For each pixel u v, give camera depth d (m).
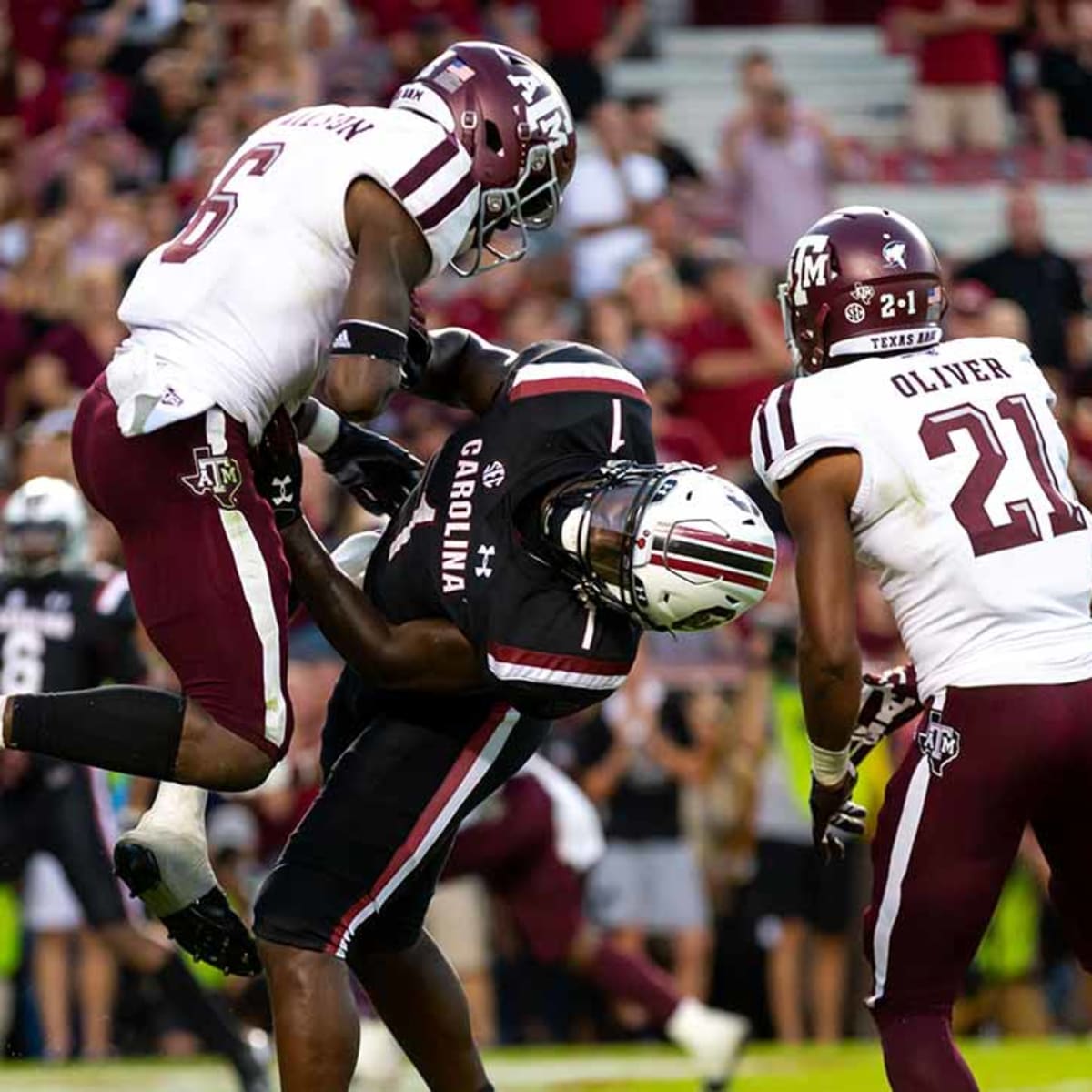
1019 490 14.28
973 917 14.15
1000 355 14.82
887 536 14.26
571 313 37.97
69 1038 29.14
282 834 26.64
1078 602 14.34
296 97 41.53
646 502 14.16
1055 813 14.45
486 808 23.83
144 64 46.91
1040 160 48.12
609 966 24.03
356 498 16.11
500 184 14.34
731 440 35.94
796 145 43.06
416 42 43.25
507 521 14.57
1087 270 46.34
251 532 14.01
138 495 13.99
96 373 35.12
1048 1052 27.20
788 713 29.73
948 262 41.66
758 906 29.80
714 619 14.27
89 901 23.61
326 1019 14.36
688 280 39.44
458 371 15.37
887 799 14.42
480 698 14.90
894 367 14.49
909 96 50.38
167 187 41.22
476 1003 27.97
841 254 14.62
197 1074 25.89
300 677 26.69
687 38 51.66
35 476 28.42
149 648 27.23
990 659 14.09
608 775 29.69
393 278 13.77
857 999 30.27
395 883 14.79
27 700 14.00
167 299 13.99
